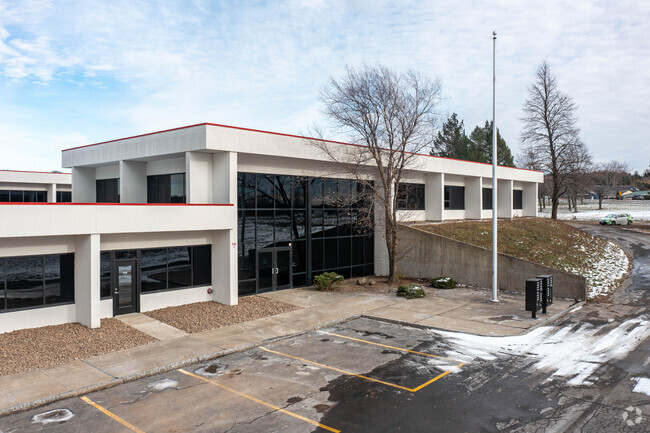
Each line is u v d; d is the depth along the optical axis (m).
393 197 25.92
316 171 24.19
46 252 15.62
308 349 13.88
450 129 71.44
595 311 18.11
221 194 19.77
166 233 18.64
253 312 18.27
